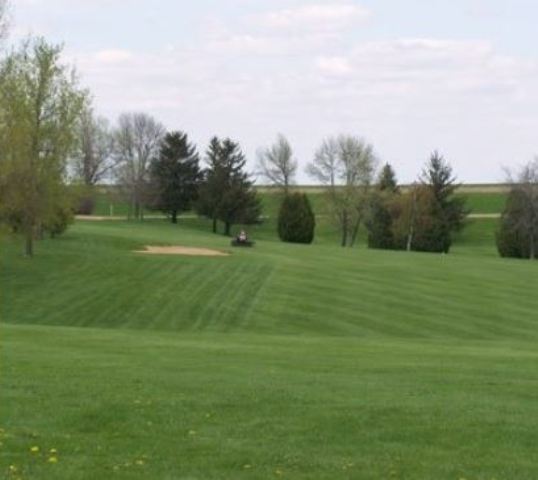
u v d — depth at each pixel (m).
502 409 15.95
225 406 15.73
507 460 12.76
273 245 78.62
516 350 28.64
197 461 12.39
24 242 60.59
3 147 46.84
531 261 73.25
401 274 56.31
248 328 39.00
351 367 21.20
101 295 45.53
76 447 12.98
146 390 17.02
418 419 14.96
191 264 56.00
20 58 50.19
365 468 12.21
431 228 100.38
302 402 16.12
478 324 40.84
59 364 20.47
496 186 166.00
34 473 11.67
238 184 113.31
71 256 56.84
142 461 12.34
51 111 50.62
